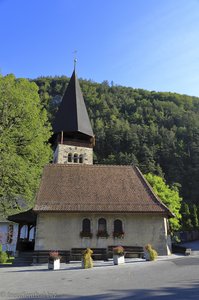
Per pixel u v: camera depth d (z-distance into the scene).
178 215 36.41
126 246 22.59
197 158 93.88
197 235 61.88
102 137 91.50
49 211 22.95
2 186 25.52
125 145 92.31
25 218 25.28
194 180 88.06
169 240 25.66
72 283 12.50
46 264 21.16
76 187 25.95
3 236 36.28
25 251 25.30
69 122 41.88
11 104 27.05
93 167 28.67
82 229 23.45
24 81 29.36
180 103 141.62
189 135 105.31
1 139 24.95
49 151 28.73
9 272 17.12
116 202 24.45
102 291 10.51
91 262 17.75
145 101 130.38
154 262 18.59
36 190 26.27
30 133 26.98
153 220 23.89
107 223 23.75
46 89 119.38
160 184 36.78
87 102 117.44
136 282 12.08
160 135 100.94
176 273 13.88
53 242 22.94
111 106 122.00
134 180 27.44
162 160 93.12
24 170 25.03
